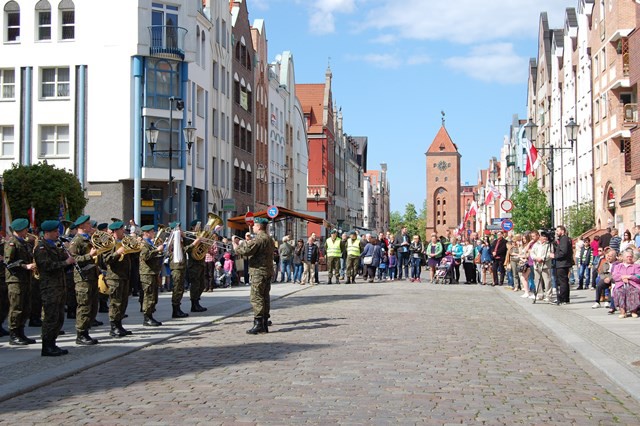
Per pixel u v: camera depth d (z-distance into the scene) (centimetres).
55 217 3550
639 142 3284
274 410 825
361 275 4344
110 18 4272
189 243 1980
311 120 9525
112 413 828
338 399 880
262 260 1545
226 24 5425
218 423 768
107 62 4269
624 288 1847
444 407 841
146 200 4344
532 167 4609
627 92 4581
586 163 5644
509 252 3203
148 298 1678
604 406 863
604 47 4878
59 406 873
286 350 1286
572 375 1066
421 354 1234
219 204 5225
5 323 1738
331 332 1544
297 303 2316
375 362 1149
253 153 6269
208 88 4956
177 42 4378
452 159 19188
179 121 4419
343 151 11544
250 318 1878
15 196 3497
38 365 1142
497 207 10762
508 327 1670
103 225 1930
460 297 2605
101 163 4262
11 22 4359
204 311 2019
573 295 2695
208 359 1208
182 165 4412
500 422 777
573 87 6291
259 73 6500
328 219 9394
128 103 4250
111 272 1484
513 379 1020
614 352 1252
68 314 1855
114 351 1288
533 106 8844
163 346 1388
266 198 6769
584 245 3020
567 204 6600
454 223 19175
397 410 823
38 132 4312
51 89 4334
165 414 816
